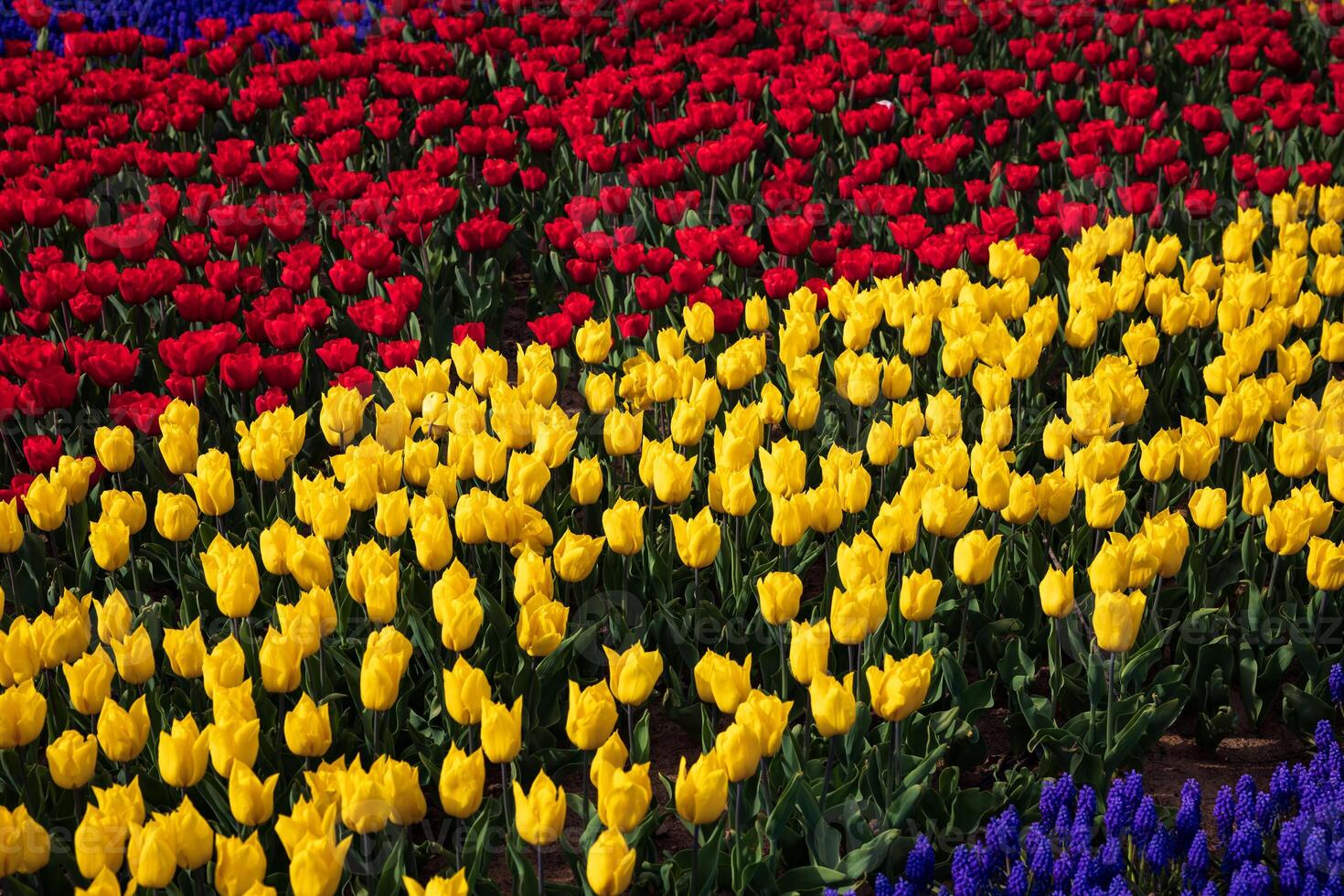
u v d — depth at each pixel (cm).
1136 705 455
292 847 335
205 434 648
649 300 663
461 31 1052
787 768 427
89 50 1040
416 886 317
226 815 404
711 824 423
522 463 481
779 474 484
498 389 536
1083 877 365
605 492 561
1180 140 984
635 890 405
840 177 898
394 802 348
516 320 850
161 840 320
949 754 471
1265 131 980
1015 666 486
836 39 1066
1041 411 648
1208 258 667
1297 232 734
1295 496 474
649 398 588
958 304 649
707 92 1037
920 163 928
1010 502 477
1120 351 706
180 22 1216
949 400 539
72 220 781
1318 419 519
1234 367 574
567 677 479
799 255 709
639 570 529
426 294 757
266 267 792
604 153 825
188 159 832
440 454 579
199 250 719
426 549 443
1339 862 358
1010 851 393
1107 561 414
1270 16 1101
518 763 456
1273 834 414
